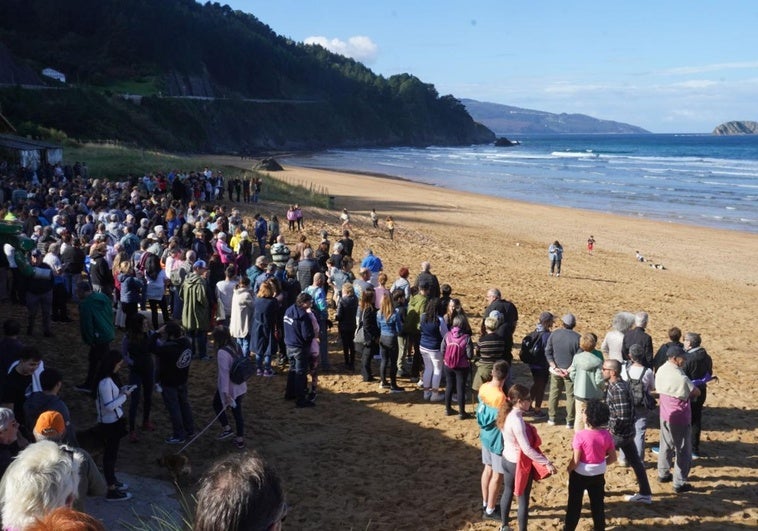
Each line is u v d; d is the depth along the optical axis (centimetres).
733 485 923
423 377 1208
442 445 1024
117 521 732
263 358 1288
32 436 656
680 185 7838
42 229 1659
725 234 4366
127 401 1123
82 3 15538
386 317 1227
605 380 923
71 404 1059
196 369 1309
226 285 1400
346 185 6569
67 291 1494
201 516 248
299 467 941
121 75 14675
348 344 1356
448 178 8669
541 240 3825
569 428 1088
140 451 951
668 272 3102
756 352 1753
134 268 1467
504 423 756
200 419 1080
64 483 388
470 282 2438
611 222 4734
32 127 6288
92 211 2184
